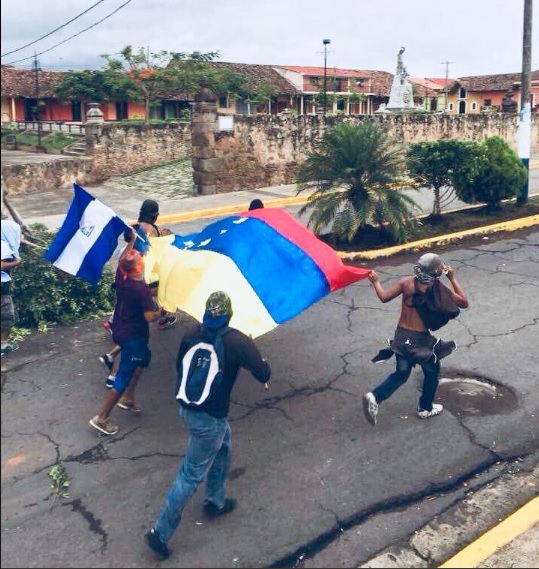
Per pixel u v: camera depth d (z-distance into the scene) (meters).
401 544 4.65
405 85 35.41
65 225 7.06
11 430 6.02
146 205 7.61
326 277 6.30
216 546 4.56
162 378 7.08
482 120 26.77
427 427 6.14
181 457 5.62
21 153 29.77
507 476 5.44
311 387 6.90
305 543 4.61
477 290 10.08
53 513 4.90
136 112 47.22
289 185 20.88
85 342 8.12
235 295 5.98
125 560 4.42
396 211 11.84
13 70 46.75
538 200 16.44
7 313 7.46
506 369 7.36
